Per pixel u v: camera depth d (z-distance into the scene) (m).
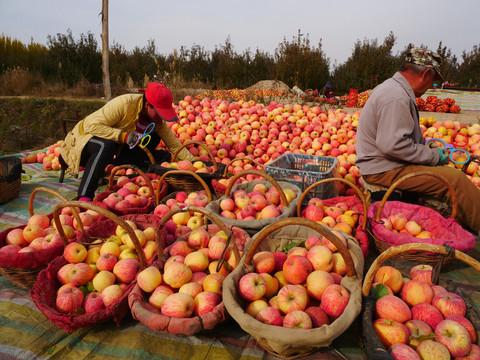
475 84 20.08
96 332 2.23
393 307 2.04
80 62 17.41
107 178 5.02
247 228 3.01
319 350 2.05
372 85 17.83
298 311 1.99
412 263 2.64
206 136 6.48
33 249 2.73
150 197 4.05
